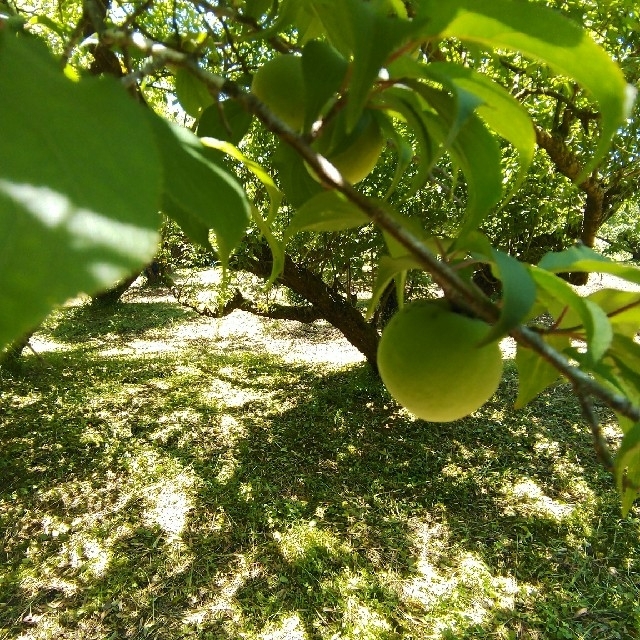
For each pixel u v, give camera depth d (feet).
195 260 26.91
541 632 13.61
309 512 18.15
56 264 0.84
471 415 24.99
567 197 20.93
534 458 21.63
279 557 16.02
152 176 1.09
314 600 14.49
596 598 14.67
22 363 31.71
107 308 49.70
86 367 32.01
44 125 1.07
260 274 24.61
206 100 4.92
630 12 12.11
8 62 1.13
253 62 9.48
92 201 0.97
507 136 3.07
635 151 17.58
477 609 14.28
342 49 3.23
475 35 2.39
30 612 14.19
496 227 22.53
